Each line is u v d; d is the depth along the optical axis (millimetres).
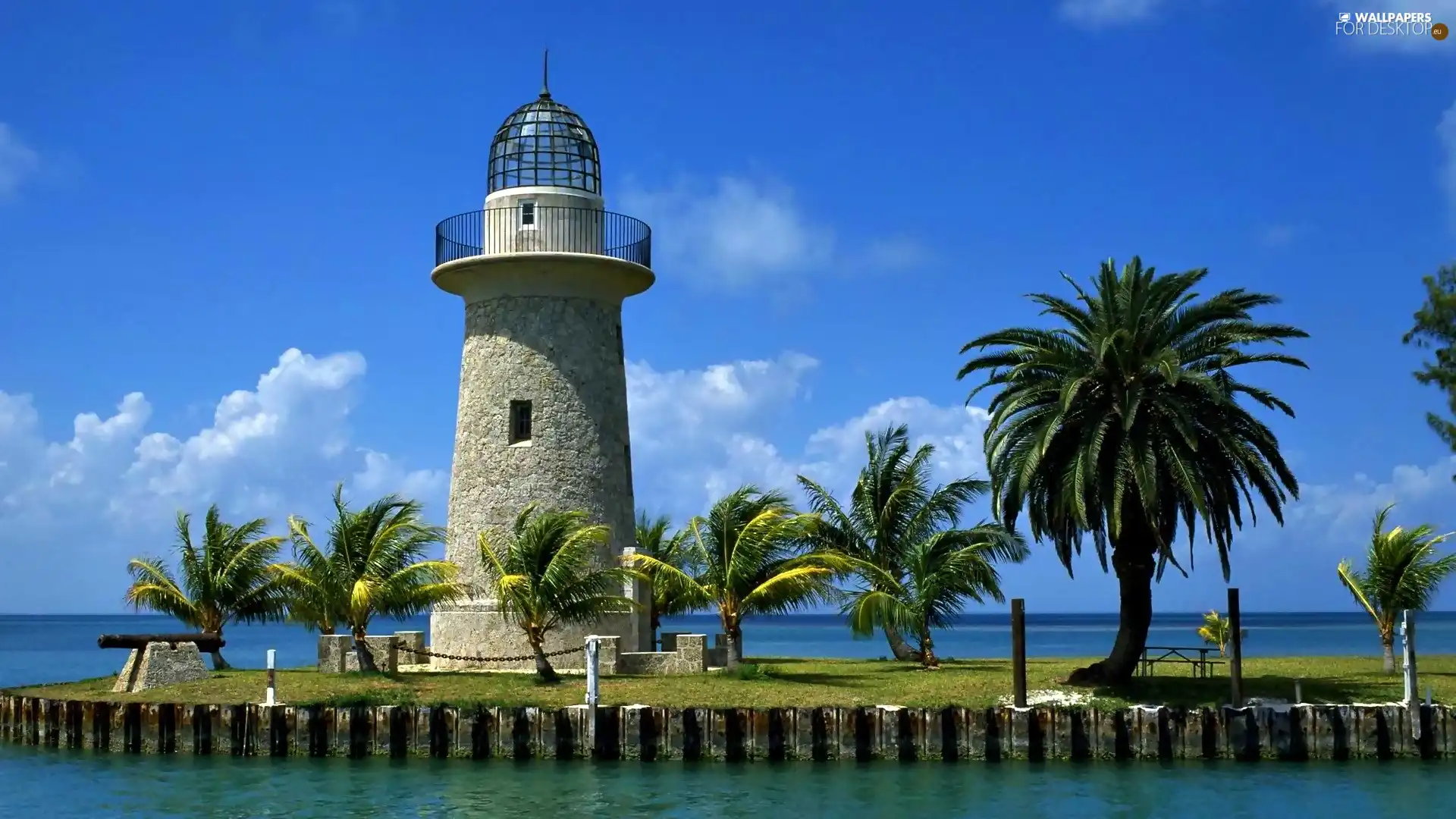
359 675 36188
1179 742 31766
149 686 35500
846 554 45000
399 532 37625
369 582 36406
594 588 36062
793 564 39719
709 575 38875
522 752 31453
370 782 29188
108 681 39562
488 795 27938
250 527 43812
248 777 29688
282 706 32156
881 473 46031
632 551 42062
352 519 37125
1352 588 41344
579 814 26484
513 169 42781
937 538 43406
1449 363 45094
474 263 41281
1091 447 32406
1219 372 34656
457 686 34562
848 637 149000
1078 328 34938
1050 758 31500
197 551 42906
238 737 32125
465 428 42062
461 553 41250
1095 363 33594
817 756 31219
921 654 43844
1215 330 34250
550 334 41281
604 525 40719
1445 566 39781
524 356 41250
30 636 155000
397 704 32375
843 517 45906
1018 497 33844
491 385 41500
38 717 34281
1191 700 33312
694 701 32469
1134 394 32531
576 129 43469
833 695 33250
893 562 45812
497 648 39688
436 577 37406
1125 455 32656
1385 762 31672
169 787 28844
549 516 36219
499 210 41844
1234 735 31844
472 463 41531
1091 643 125875
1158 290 34281
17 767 30938
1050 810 27016
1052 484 34562
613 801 27562
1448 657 49219
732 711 31312
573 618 36125
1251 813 26844
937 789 28656
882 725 31359
